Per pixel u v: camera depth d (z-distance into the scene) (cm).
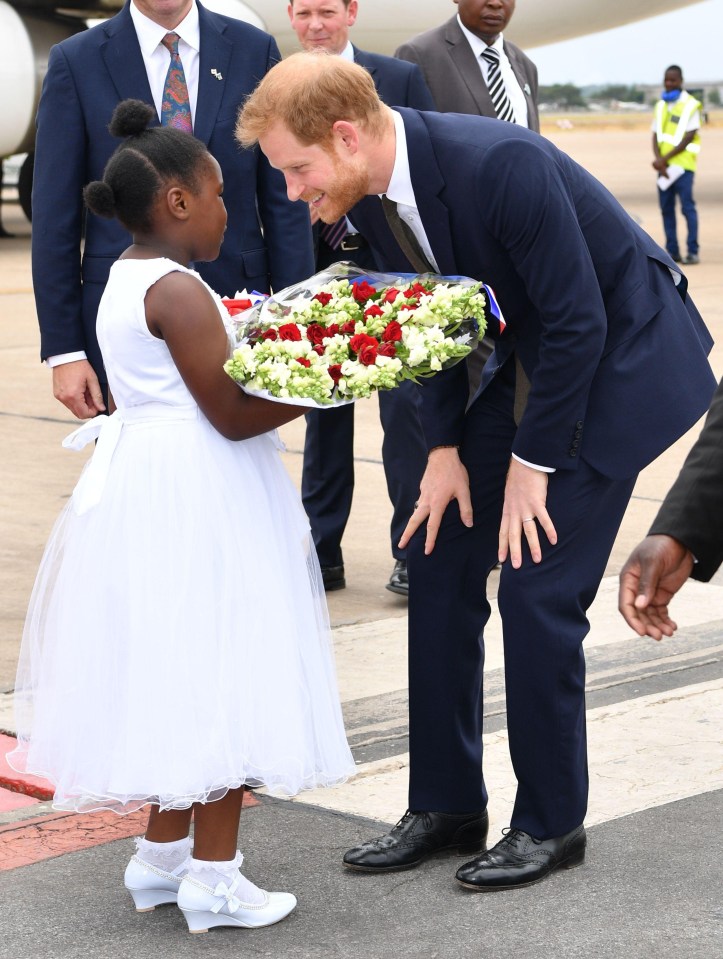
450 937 282
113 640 280
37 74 1753
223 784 274
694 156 1580
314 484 529
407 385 496
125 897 304
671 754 377
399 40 1778
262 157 422
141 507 281
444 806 319
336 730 301
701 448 178
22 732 310
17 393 944
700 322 319
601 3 1975
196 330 276
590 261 286
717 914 289
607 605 510
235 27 420
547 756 301
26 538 600
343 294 292
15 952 279
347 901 299
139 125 292
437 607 313
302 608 296
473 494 315
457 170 282
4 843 332
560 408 288
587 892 300
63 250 412
